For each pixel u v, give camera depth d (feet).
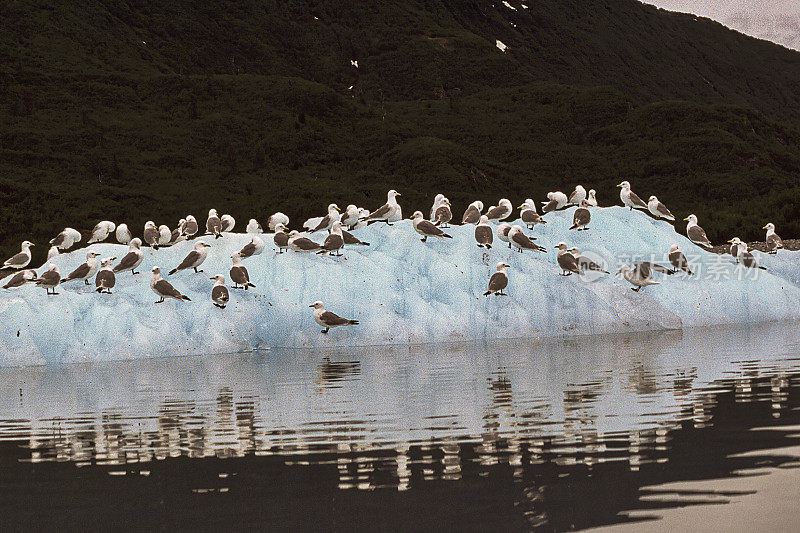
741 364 51.62
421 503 26.61
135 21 471.62
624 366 52.90
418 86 479.82
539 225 85.35
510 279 76.28
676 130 344.90
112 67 386.32
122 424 40.55
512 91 412.16
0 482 30.86
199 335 70.44
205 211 226.38
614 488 26.99
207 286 74.33
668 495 26.03
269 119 328.90
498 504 26.12
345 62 509.35
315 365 59.82
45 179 247.09
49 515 26.96
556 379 48.60
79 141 286.25
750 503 24.95
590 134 352.08
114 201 233.55
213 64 461.78
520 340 71.51
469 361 58.54
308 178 278.05
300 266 76.02
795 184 296.92
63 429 39.88
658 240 85.81
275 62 488.85
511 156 325.42
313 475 30.17
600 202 279.90
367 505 26.71
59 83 342.23
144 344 68.80
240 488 29.04
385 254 78.64
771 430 33.04
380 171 295.89
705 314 79.92
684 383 45.21
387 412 40.50
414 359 60.90
